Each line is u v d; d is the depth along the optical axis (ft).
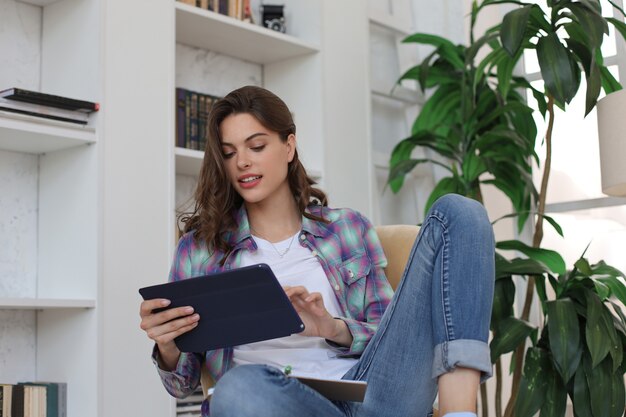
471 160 10.88
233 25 9.86
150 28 8.79
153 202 8.60
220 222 6.00
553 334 8.64
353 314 6.11
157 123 8.73
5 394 7.75
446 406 4.77
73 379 8.14
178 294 5.10
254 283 4.86
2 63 8.57
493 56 10.21
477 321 4.83
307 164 10.93
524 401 8.88
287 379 4.68
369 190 11.41
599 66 9.88
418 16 12.98
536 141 11.75
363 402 5.28
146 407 8.29
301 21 11.21
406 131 12.72
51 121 7.86
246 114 5.96
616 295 9.07
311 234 6.19
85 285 8.13
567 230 11.46
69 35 8.59
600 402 8.59
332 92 11.09
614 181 8.66
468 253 4.92
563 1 9.53
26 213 8.66
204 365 6.00
